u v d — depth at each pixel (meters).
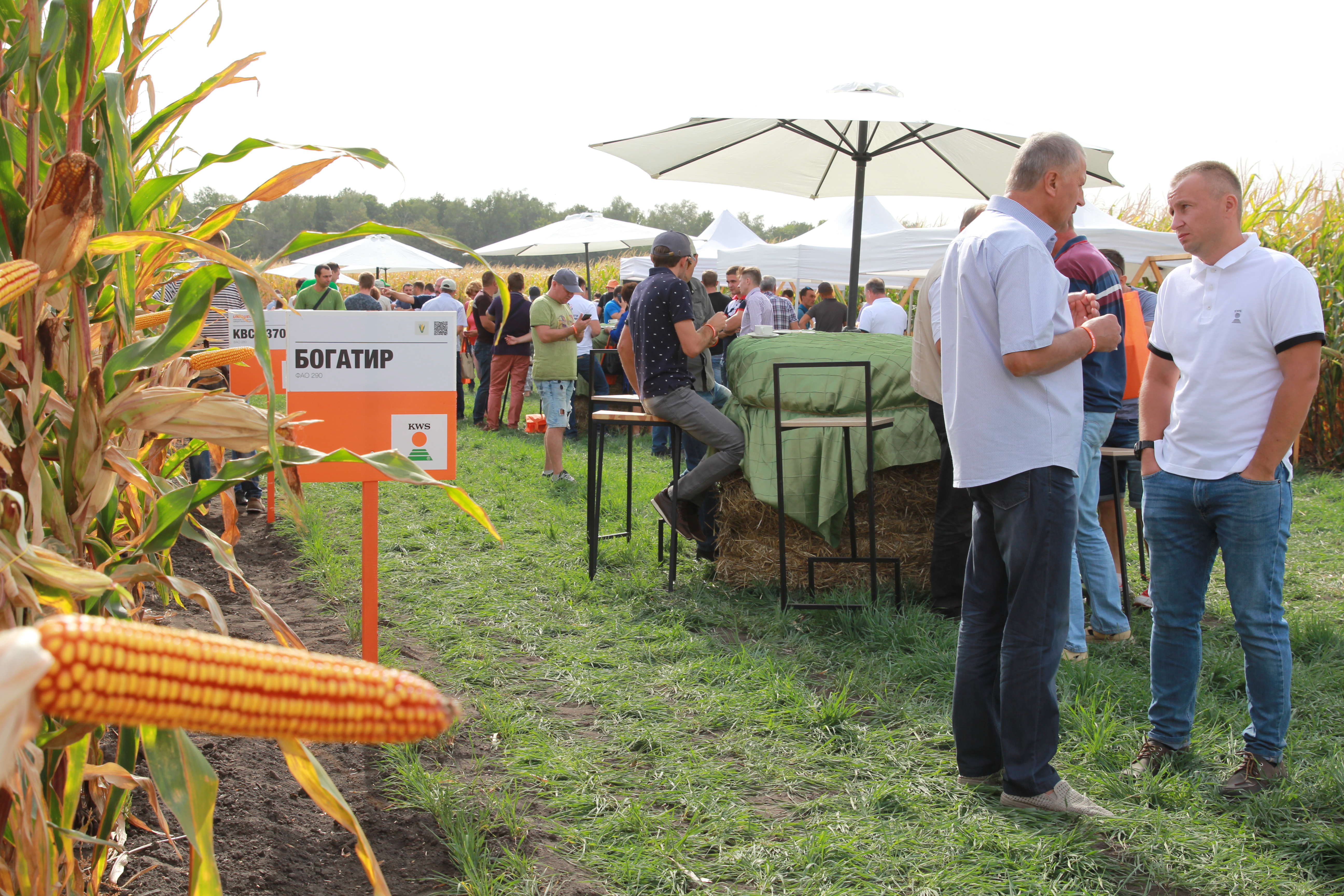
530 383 16.27
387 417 3.20
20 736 0.49
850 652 4.31
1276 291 2.91
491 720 3.39
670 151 6.59
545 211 75.00
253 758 3.03
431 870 2.46
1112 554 4.64
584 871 2.51
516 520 6.87
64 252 1.45
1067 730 3.48
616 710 3.58
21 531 1.30
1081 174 2.82
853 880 2.50
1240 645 4.48
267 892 2.30
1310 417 9.88
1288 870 2.59
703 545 5.76
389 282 28.81
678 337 5.13
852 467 5.12
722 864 2.54
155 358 1.75
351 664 0.59
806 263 13.19
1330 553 6.24
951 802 2.92
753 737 3.38
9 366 1.61
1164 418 3.28
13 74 1.62
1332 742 3.34
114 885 2.22
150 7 1.91
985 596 3.01
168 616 4.37
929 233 11.41
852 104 5.30
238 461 1.91
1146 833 2.74
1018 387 2.77
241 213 1.95
